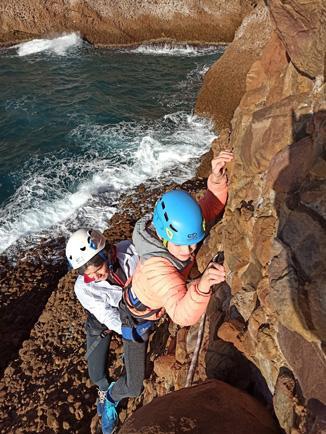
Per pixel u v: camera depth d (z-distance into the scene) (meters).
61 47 24.97
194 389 3.54
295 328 2.97
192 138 16.44
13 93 19.98
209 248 5.10
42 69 22.69
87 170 14.88
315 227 3.13
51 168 15.04
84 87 20.59
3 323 9.97
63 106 18.88
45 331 8.38
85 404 6.36
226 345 3.92
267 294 3.45
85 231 4.41
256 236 3.84
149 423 3.27
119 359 6.13
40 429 6.19
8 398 7.08
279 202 3.74
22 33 25.94
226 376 3.82
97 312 4.55
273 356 3.35
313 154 3.42
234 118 5.62
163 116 18.02
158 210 3.37
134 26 25.92
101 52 24.67
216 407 3.30
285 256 3.23
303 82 4.09
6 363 8.95
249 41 16.80
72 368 7.01
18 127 17.44
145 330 4.27
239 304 3.92
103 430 5.24
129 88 20.61
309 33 3.90
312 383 2.90
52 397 6.56
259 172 4.30
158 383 4.80
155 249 3.45
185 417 3.24
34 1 26.05
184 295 3.33
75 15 26.00
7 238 12.41
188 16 25.97
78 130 17.11
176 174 14.43
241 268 4.11
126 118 17.94
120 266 4.61
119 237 11.85
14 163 15.36
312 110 3.85
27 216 13.07
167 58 24.12
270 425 3.28
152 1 25.83
